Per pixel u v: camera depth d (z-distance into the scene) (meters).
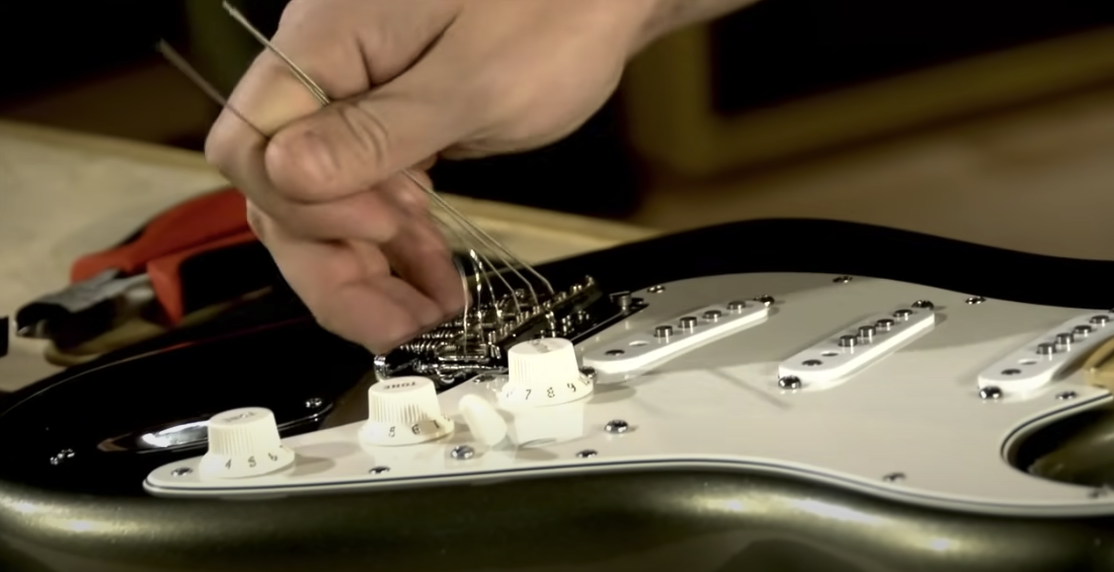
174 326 1.24
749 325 1.03
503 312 1.05
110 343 1.25
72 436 0.91
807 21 2.89
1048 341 0.92
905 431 0.81
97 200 1.58
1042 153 2.83
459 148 1.05
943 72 3.03
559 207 2.40
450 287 1.08
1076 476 0.81
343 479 0.80
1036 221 2.51
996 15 3.02
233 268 1.29
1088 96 3.07
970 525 0.69
